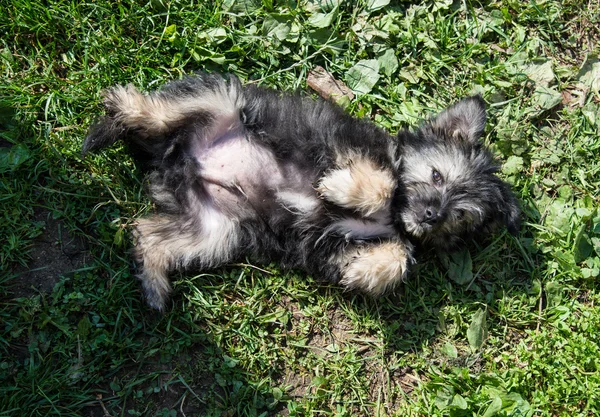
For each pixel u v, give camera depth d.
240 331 0.67
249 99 0.68
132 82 0.72
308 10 0.79
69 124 0.69
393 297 0.72
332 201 0.67
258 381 0.66
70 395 0.61
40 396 0.61
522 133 0.80
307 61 0.77
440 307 0.72
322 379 0.67
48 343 0.63
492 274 0.75
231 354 0.66
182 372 0.65
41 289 0.64
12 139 0.67
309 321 0.69
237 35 0.76
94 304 0.64
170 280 0.67
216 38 0.75
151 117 0.66
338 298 0.70
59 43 0.72
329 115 0.69
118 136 0.66
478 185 0.72
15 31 0.70
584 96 0.83
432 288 0.73
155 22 0.74
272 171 0.68
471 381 0.69
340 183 0.66
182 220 0.67
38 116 0.69
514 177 0.78
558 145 0.81
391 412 0.68
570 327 0.73
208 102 0.67
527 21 0.84
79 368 0.62
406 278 0.70
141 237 0.66
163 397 0.64
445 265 0.74
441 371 0.70
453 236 0.73
